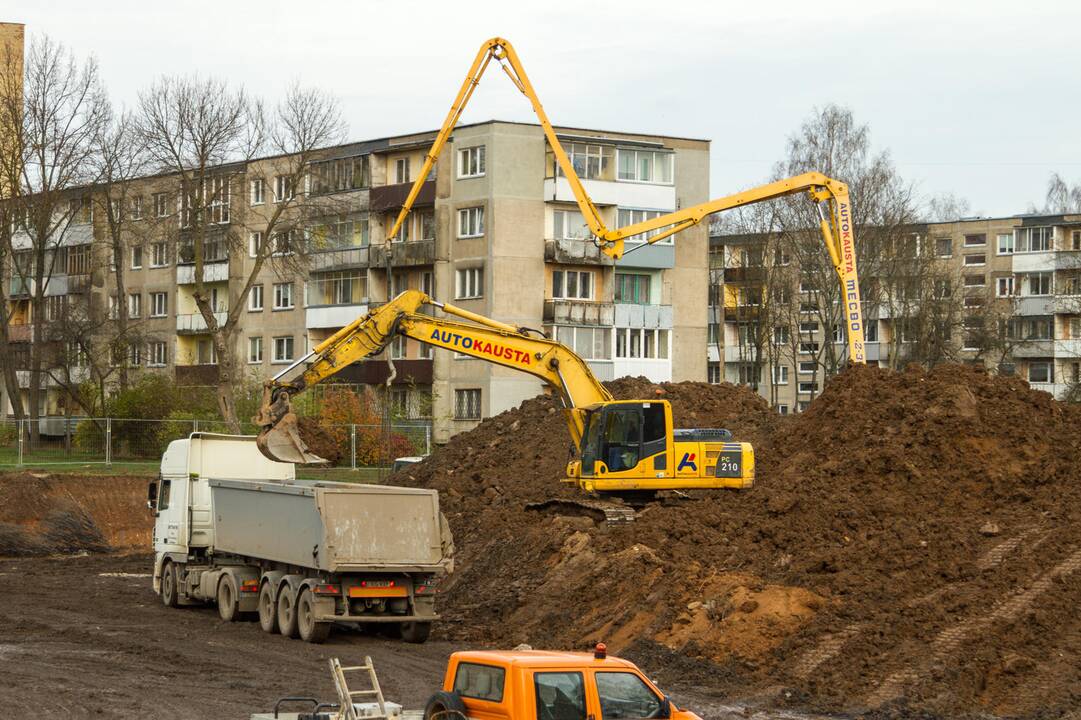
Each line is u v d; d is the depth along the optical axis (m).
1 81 69.62
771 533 24.09
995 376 28.06
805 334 85.25
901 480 25.09
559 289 63.91
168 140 54.41
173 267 75.62
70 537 41.56
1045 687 17.45
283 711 16.92
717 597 21.19
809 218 62.41
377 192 66.81
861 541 23.02
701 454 26.95
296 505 23.33
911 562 21.23
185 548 27.81
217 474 28.33
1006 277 89.38
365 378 65.94
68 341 62.16
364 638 23.72
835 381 29.28
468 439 37.00
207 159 54.44
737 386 36.50
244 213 60.62
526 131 62.91
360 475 48.12
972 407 26.30
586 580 24.03
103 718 16.86
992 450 25.30
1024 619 18.92
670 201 66.19
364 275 67.75
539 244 63.16
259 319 72.75
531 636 22.95
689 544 24.61
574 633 22.56
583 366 28.33
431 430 54.75
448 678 12.93
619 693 12.14
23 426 47.44
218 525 26.70
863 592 20.52
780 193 30.78
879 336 84.81
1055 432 26.05
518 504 30.45
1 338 57.41
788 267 75.94
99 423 47.44
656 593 22.45
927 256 71.81
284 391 25.98
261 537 24.75
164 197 62.59
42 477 43.09
